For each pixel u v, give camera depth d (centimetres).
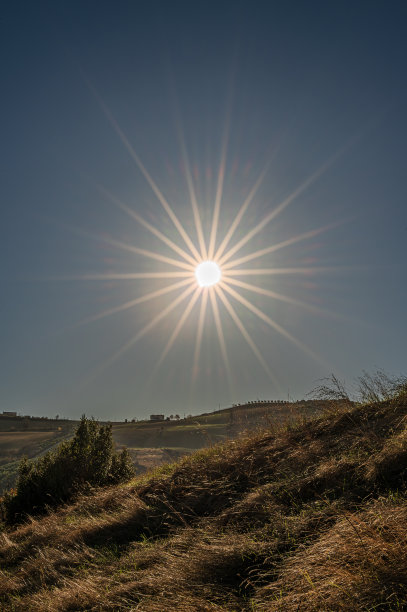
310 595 254
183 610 300
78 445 1205
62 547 603
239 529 421
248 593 311
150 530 544
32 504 1084
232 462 634
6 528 1056
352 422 561
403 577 235
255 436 687
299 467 493
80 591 409
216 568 354
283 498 440
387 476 371
